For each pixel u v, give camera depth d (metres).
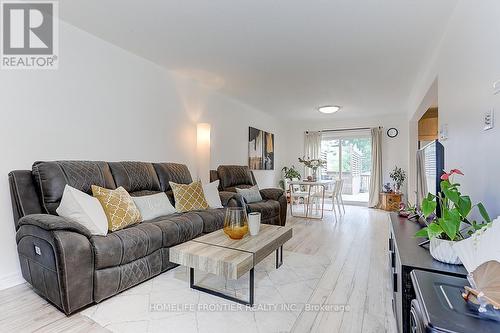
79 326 1.58
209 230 2.85
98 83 2.75
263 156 6.27
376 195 6.40
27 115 2.21
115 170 2.67
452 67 2.25
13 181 2.00
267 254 2.06
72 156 2.53
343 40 2.74
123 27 2.52
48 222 1.68
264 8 2.20
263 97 4.92
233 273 1.67
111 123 2.89
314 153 7.24
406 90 4.45
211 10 2.23
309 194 5.42
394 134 6.38
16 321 1.62
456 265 1.27
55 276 1.66
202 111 4.24
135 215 2.37
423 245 1.60
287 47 2.91
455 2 2.08
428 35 2.60
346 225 4.48
